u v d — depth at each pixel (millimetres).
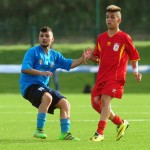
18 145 28500
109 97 30203
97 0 95625
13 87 99062
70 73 102938
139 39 113312
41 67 31375
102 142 29656
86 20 145625
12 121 42094
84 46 111250
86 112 50500
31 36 92000
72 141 30078
